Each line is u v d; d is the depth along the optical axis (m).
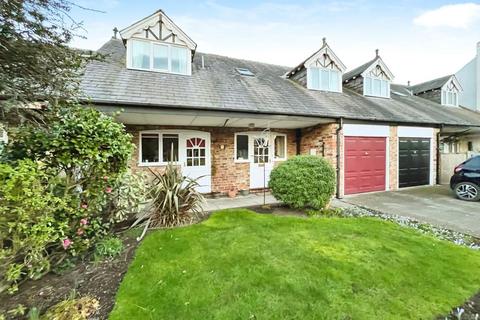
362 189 9.11
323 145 8.96
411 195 8.57
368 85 11.56
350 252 3.63
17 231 2.45
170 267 3.17
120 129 3.83
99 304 2.48
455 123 10.82
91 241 3.59
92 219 3.79
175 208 4.93
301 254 3.54
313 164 6.37
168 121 7.75
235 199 8.41
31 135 3.13
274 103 7.93
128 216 4.93
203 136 8.92
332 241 4.05
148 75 7.62
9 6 2.55
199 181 8.77
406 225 5.12
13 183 2.35
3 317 2.27
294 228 4.72
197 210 5.98
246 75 10.09
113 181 3.90
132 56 7.83
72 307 2.39
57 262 3.15
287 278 2.90
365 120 8.89
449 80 14.45
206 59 10.48
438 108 13.02
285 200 6.31
